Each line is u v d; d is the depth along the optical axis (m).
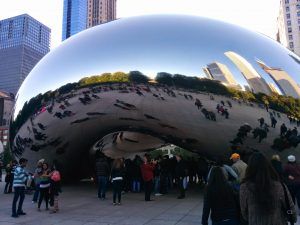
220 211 3.52
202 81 9.07
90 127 11.24
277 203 2.97
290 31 108.25
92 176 15.01
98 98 9.98
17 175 7.58
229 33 9.69
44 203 9.38
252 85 9.05
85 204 8.98
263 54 9.51
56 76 10.63
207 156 10.70
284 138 9.23
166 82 9.24
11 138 12.52
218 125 9.25
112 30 10.29
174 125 9.80
